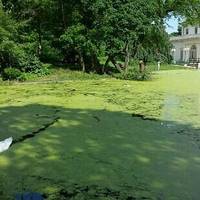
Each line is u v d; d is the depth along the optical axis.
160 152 7.52
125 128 9.30
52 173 6.46
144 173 6.46
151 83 19.67
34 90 16.20
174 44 60.50
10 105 12.30
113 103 12.71
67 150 7.64
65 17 23.55
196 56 55.28
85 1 22.38
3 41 19.48
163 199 5.54
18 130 9.16
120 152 7.52
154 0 23.47
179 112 11.16
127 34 22.23
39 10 23.66
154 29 23.55
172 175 6.38
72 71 23.53
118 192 5.76
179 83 19.81
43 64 22.69
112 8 21.84
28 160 7.08
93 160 7.07
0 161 7.03
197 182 6.11
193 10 27.67
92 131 9.05
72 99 13.52
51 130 9.13
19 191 5.79
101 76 22.72
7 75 19.78
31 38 23.20
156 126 9.51
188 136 8.64
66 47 24.02
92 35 22.56
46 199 5.53
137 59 26.89
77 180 6.18
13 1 22.88
